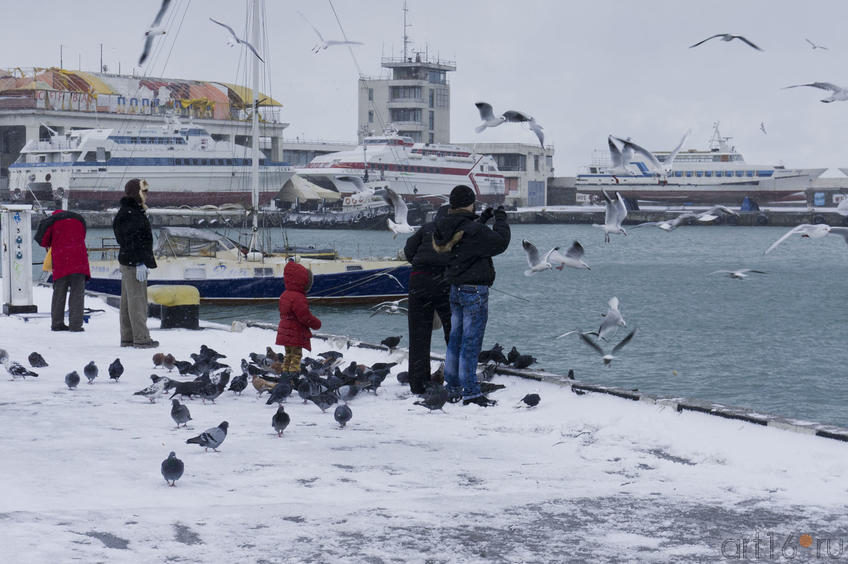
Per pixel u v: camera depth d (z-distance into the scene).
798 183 186.50
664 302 57.31
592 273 78.81
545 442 8.93
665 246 126.25
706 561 5.59
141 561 5.39
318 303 45.69
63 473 7.44
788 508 6.68
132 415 10.05
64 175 131.12
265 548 5.71
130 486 7.12
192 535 5.91
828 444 8.38
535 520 6.37
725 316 49.91
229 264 44.12
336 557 5.58
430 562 5.53
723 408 9.56
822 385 29.92
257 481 7.38
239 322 18.33
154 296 18.42
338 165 161.25
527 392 11.38
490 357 12.65
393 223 11.66
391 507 6.65
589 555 5.68
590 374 31.58
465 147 185.88
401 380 12.20
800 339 40.91
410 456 8.30
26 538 5.68
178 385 10.85
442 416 10.25
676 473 7.70
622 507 6.70
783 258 102.56
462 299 10.71
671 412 9.83
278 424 9.04
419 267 11.45
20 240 20.75
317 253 50.47
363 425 9.73
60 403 10.69
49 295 25.70
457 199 10.69
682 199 191.38
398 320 43.38
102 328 18.88
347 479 7.48
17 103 158.00
